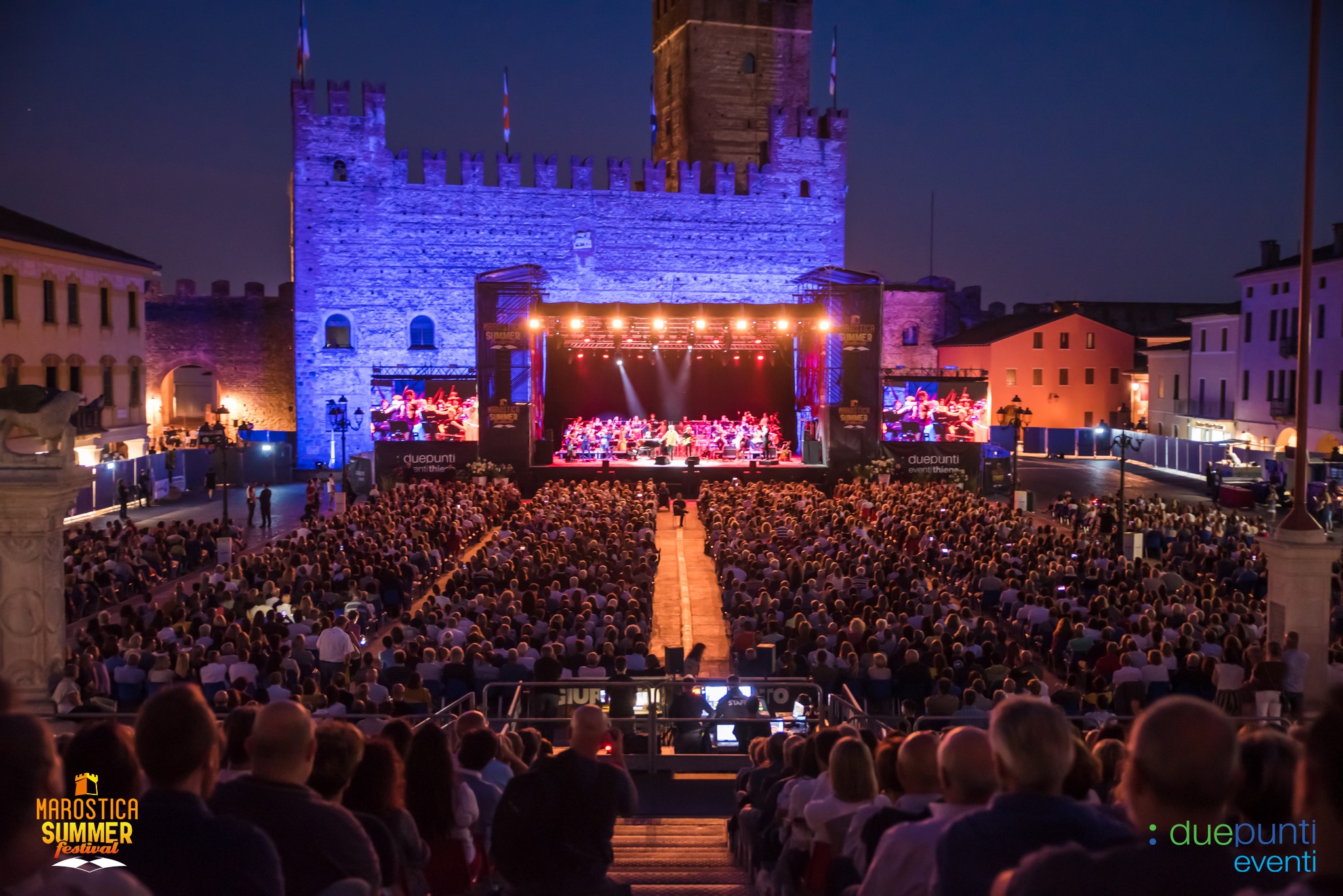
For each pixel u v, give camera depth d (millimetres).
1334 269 57844
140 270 57656
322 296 67250
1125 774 3873
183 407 87312
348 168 67062
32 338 47969
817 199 72812
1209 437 72188
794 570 28672
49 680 17500
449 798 7938
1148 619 22359
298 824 5234
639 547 34906
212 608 25109
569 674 19094
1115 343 83500
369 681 18531
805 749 10086
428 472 56812
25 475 17156
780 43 80750
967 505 42656
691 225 71312
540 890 7309
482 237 68688
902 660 20500
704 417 63438
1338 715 3070
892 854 5262
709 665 27406
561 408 66000
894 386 59812
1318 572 18734
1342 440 56625
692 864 12133
